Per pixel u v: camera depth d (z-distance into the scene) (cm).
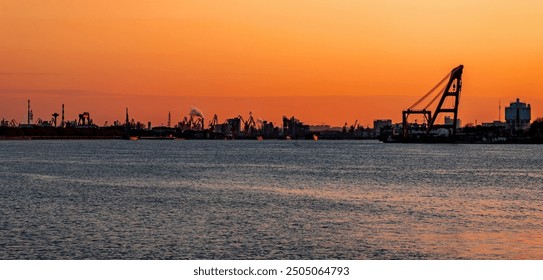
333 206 8700
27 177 14038
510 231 6731
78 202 9150
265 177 14300
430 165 19738
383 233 6575
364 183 12694
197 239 6216
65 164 19588
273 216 7706
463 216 7794
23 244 5975
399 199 9694
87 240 6153
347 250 5806
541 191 11212
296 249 5834
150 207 8544
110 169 17125
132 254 5638
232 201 9294
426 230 6762
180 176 14588
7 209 8312
